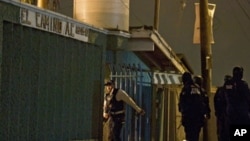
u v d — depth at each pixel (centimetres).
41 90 4247
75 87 4844
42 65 4256
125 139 6028
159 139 7288
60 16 4456
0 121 3734
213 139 8356
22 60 3984
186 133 5856
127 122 6081
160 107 7325
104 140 5388
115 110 5344
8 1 3744
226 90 5650
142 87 6706
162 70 7319
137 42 5981
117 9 5688
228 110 5619
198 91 5800
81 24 4850
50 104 4391
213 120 8388
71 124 4772
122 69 5931
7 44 3812
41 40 4238
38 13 4138
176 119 7975
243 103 5578
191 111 5778
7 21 3788
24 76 4012
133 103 5384
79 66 4912
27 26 4006
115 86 5688
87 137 5084
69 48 4712
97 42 5231
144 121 6694
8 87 3828
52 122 4428
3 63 3778
